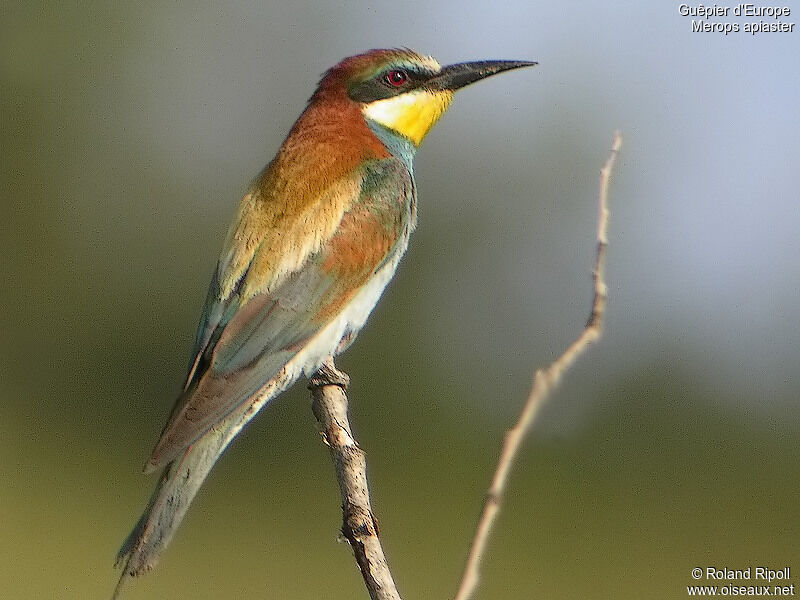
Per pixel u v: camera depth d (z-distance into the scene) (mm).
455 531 14078
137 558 6641
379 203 8258
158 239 17891
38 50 18125
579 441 14812
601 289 5602
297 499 14992
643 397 15164
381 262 8250
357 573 13477
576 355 5398
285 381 7777
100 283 17812
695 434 15234
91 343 17625
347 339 8211
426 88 8797
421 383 16094
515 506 14367
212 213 17797
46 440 16938
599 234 5727
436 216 16406
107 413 17312
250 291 7766
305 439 15492
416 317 16266
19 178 18047
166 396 17359
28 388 17391
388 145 8656
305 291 7883
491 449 15609
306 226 8000
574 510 14148
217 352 7535
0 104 18047
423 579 12977
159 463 6828
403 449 15602
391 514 14508
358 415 15914
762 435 14945
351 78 8625
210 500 14852
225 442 7312
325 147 8375
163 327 17531
